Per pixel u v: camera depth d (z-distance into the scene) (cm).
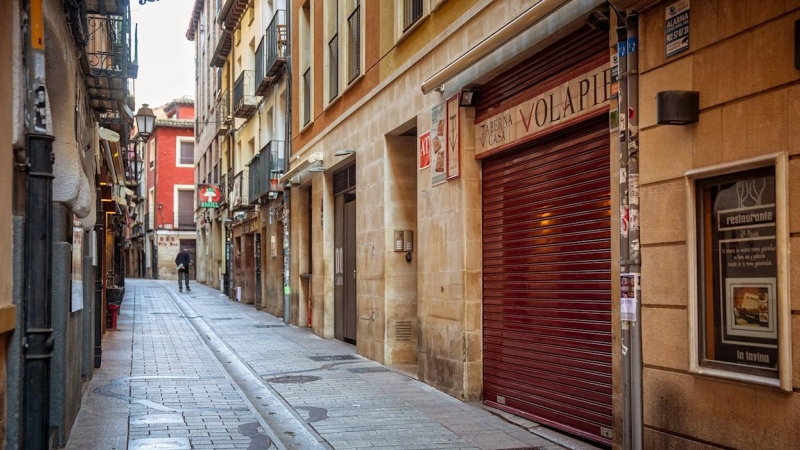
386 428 845
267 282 2605
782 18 490
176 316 2394
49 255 582
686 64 573
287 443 788
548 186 848
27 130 575
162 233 5606
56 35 723
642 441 613
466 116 1002
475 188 997
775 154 489
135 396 1019
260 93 2598
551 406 835
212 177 4000
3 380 525
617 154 681
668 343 587
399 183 1337
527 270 890
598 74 737
